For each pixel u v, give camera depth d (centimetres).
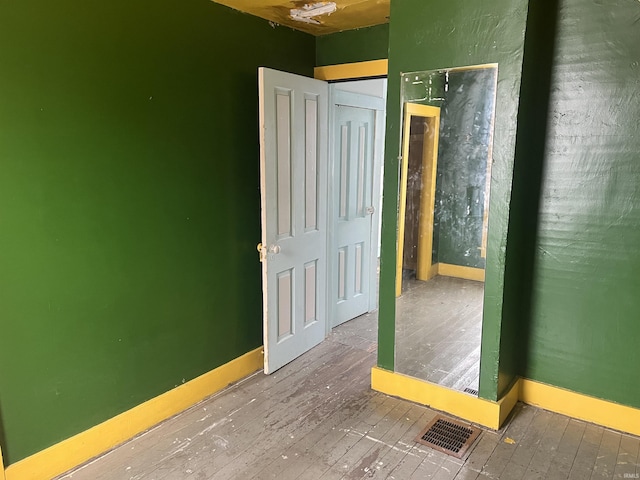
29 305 194
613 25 221
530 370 269
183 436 241
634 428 239
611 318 241
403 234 265
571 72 235
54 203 197
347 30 317
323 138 325
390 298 274
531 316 263
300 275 319
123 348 232
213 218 272
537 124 246
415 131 254
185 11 240
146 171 232
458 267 251
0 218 182
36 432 203
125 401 237
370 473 213
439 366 263
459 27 229
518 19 212
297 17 286
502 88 220
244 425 251
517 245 245
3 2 174
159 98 233
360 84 369
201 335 274
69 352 211
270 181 278
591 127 233
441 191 250
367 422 253
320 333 353
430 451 228
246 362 305
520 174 234
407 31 245
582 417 253
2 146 180
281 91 281
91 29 201
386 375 280
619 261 235
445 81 238
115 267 224
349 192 378
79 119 202
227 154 276
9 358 191
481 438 238
